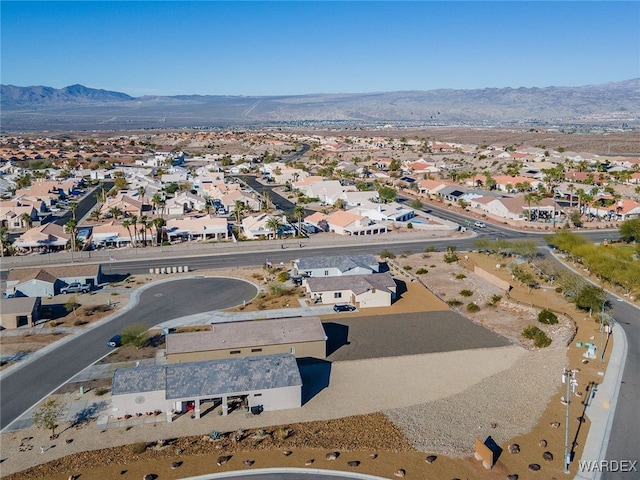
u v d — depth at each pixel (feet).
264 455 161.99
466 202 589.32
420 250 412.77
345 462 158.40
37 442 170.30
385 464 157.58
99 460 160.25
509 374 215.31
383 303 294.46
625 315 276.00
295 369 194.90
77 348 239.50
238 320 271.08
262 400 187.52
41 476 153.48
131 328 248.32
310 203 620.08
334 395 199.52
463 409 189.16
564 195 634.43
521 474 153.07
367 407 191.01
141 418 183.21
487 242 406.62
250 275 345.92
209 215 492.95
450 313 284.20
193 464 157.69
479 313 283.59
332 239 439.63
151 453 163.32
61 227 448.65
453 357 231.30
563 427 176.24
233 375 189.78
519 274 328.90
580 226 492.13
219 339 222.69
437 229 482.69
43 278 307.99
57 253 384.27
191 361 213.87
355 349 239.30
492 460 157.79
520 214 526.16
